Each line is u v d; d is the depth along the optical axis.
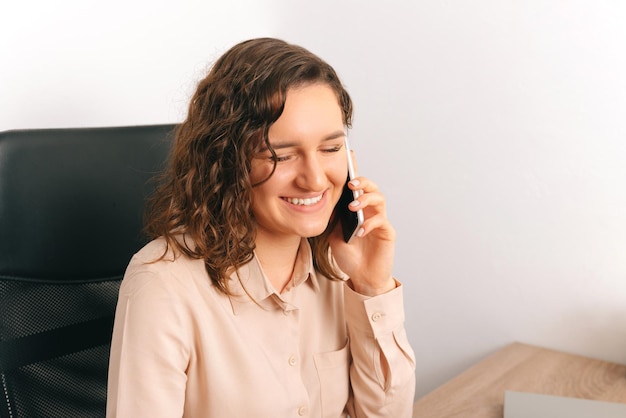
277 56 0.89
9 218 1.08
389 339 1.15
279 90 0.87
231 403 0.96
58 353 1.13
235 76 0.91
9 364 1.08
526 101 1.62
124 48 1.73
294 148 0.89
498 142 1.68
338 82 0.94
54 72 1.58
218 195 0.95
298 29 2.06
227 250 0.95
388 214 1.95
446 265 1.85
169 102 1.86
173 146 1.20
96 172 1.17
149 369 0.89
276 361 1.02
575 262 1.61
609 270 1.56
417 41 1.79
